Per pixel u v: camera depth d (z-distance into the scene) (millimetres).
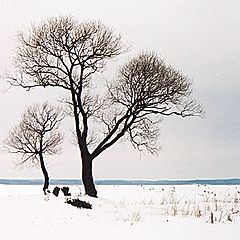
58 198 26688
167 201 39344
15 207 22797
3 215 20922
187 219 23000
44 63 36219
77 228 18891
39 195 27547
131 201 41031
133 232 18281
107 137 35844
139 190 70188
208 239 16984
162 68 37688
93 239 16578
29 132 37938
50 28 36281
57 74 36000
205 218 23656
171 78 37281
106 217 22641
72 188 59312
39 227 18828
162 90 36750
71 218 21312
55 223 19859
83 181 35000
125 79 37062
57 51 35875
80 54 36000
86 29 36281
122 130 36031
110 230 18641
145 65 36969
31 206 23297
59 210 22984
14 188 69625
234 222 21969
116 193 61031
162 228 19484
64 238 16656
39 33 36344
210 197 48656
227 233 18359
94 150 35594
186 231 18750
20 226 18859
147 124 37188
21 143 37781
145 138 37312
